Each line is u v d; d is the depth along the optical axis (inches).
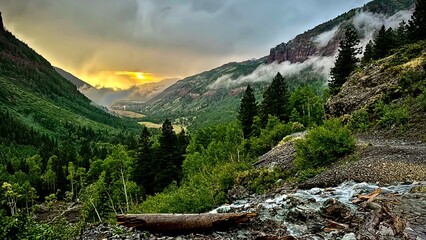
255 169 1464.1
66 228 602.5
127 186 2241.6
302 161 1141.1
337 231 533.3
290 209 672.4
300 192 812.0
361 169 844.6
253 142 2423.7
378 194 653.9
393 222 495.2
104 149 5487.2
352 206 634.8
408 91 1583.4
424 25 2300.7
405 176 735.7
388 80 1795.0
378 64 2052.2
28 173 4252.0
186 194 1272.1
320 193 770.8
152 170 2672.2
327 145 1098.1
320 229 562.3
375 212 551.2
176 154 2807.6
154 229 596.1
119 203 2228.1
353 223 555.5
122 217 611.5
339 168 917.8
